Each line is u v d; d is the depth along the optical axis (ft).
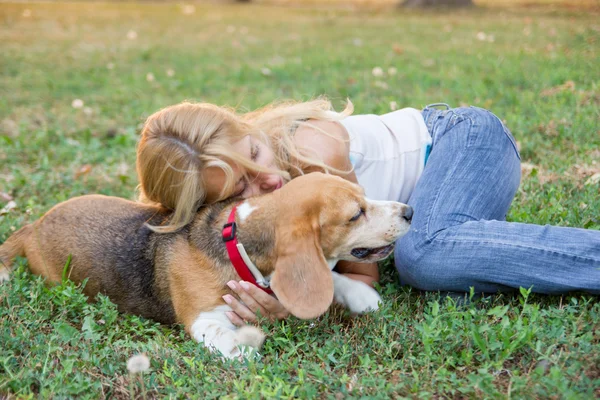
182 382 9.10
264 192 11.64
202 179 11.19
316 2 76.79
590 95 20.85
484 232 10.58
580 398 7.86
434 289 11.20
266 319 10.61
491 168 11.83
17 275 12.15
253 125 11.91
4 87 29.40
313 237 10.16
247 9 66.90
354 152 12.26
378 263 12.94
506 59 28.86
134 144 21.16
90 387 9.05
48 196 16.89
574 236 10.22
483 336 9.51
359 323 10.46
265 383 8.86
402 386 8.61
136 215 12.51
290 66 31.40
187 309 11.06
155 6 70.59
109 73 32.48
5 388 8.98
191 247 11.28
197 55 36.81
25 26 50.88
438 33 41.09
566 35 34.71
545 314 9.84
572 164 16.15
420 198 11.62
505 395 8.14
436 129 12.85
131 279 11.83
